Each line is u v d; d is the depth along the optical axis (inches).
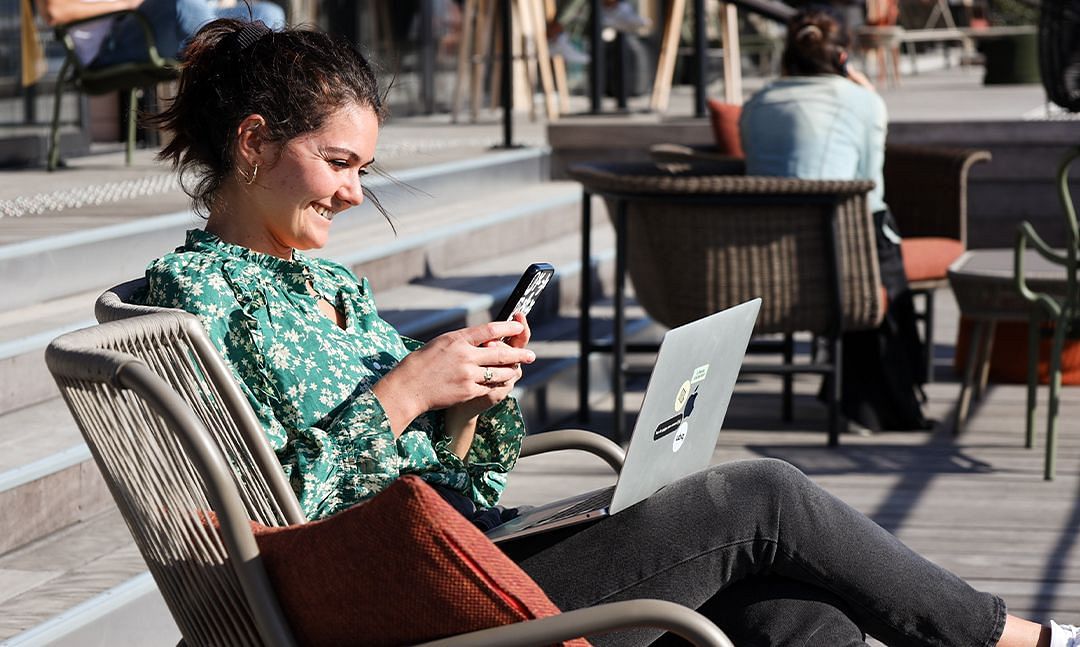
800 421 202.5
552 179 319.9
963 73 681.0
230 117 79.1
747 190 173.5
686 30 510.3
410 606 60.9
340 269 86.7
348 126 79.8
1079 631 82.0
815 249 179.0
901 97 449.1
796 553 77.7
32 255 163.6
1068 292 170.2
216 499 62.8
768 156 191.6
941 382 226.7
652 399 71.2
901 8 665.0
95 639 104.3
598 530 76.1
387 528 59.9
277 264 80.1
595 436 92.6
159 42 244.5
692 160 233.0
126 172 257.3
